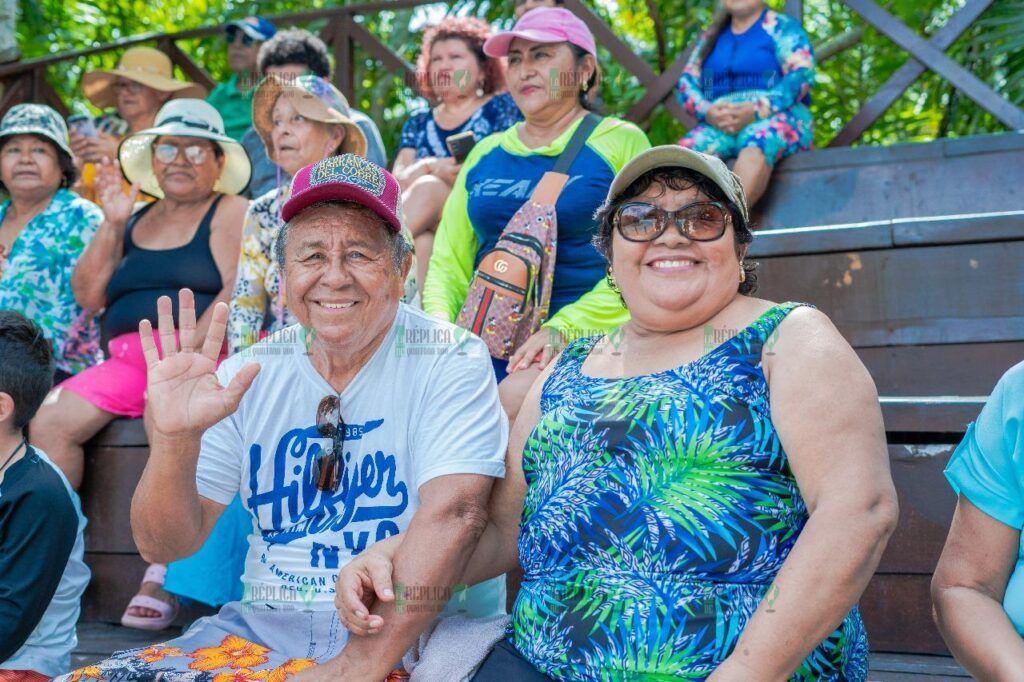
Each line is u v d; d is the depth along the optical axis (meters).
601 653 1.70
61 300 3.79
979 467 1.72
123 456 3.26
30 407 2.36
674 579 1.69
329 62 4.39
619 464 1.77
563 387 1.96
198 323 3.43
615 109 5.74
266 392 2.05
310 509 2.01
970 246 3.05
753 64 4.23
